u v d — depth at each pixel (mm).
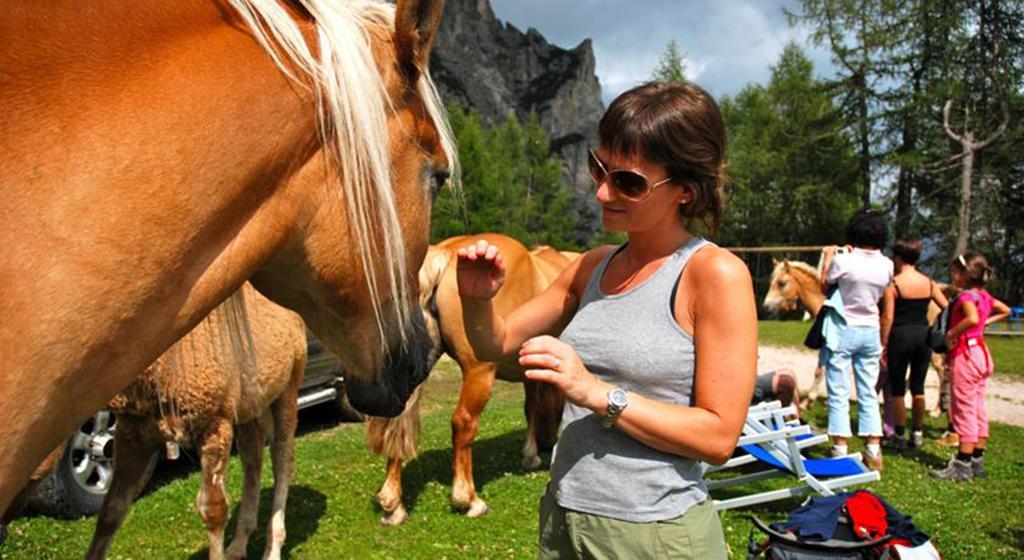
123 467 3133
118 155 1048
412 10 1385
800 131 31266
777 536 2549
